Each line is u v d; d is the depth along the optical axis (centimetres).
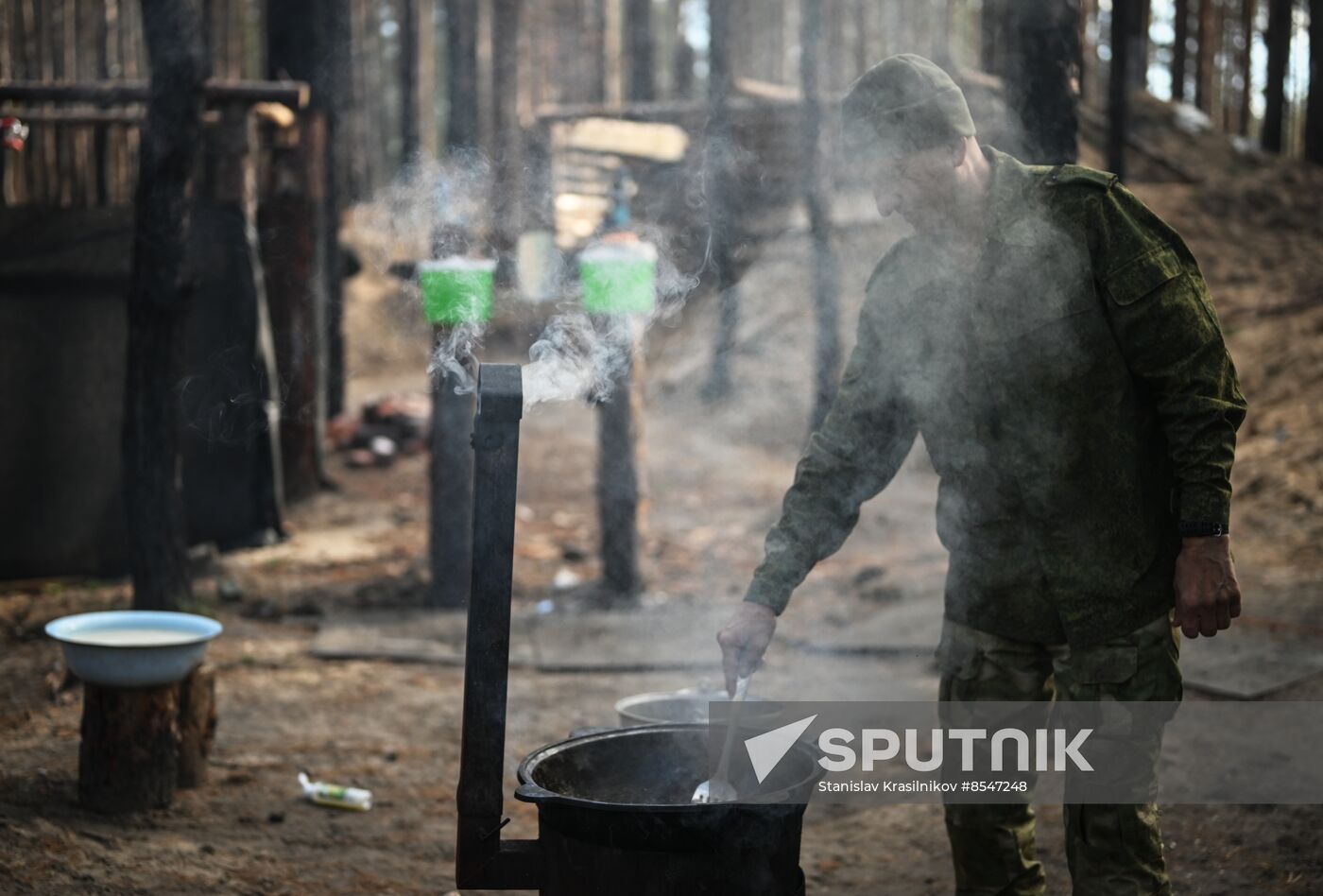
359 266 1240
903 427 250
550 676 544
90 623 375
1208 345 215
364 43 1923
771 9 2169
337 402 1222
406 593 687
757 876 201
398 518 898
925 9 1798
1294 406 910
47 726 442
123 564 734
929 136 221
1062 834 342
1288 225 1298
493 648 215
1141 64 1645
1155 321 215
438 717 480
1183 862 324
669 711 302
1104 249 220
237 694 504
